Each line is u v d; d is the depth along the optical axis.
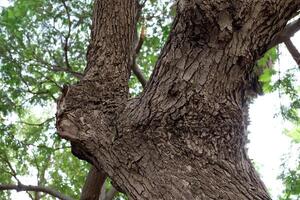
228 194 2.10
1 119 8.34
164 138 2.30
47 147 8.54
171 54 2.42
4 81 7.75
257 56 2.38
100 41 2.96
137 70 6.00
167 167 2.22
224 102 2.34
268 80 5.18
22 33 7.28
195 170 2.20
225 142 2.30
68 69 7.12
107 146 2.40
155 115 2.35
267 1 2.25
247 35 2.29
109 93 2.66
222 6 2.24
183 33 2.37
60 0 7.46
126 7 3.07
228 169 2.21
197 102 2.32
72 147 2.58
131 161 2.30
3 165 8.38
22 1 6.94
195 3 2.26
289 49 4.72
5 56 7.42
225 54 2.31
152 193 2.18
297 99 5.98
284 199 6.86
